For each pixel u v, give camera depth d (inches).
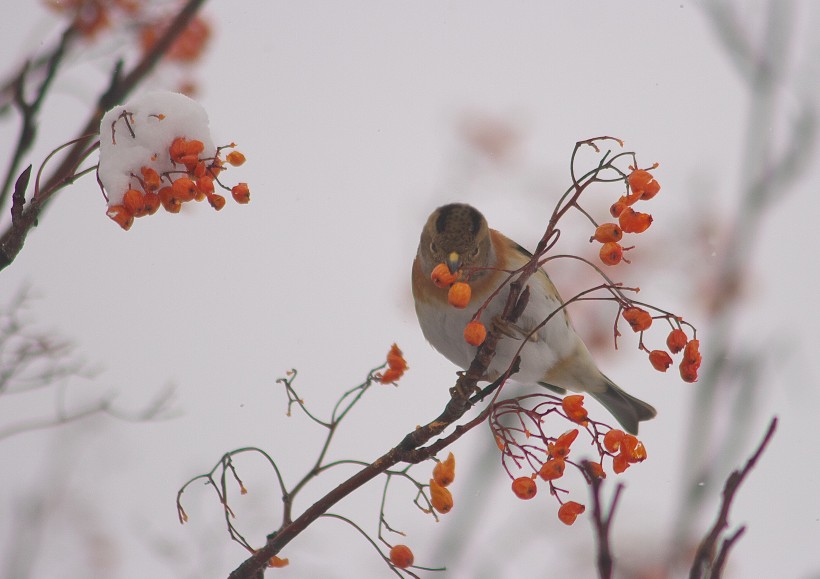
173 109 258.7
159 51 392.2
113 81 366.6
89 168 255.0
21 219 245.4
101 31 386.0
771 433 198.5
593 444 257.3
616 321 266.7
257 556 249.9
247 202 255.6
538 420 260.1
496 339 263.3
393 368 291.4
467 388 261.7
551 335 434.6
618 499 185.3
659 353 264.4
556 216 263.3
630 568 373.1
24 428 401.1
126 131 257.9
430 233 428.5
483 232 423.2
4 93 366.3
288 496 271.1
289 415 284.5
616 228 253.1
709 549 192.4
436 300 428.5
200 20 414.0
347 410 284.5
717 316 475.2
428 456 250.8
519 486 251.6
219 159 261.1
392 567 252.2
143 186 257.3
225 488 269.7
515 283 266.8
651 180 253.9
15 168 310.2
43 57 375.9
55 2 381.1
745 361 416.5
